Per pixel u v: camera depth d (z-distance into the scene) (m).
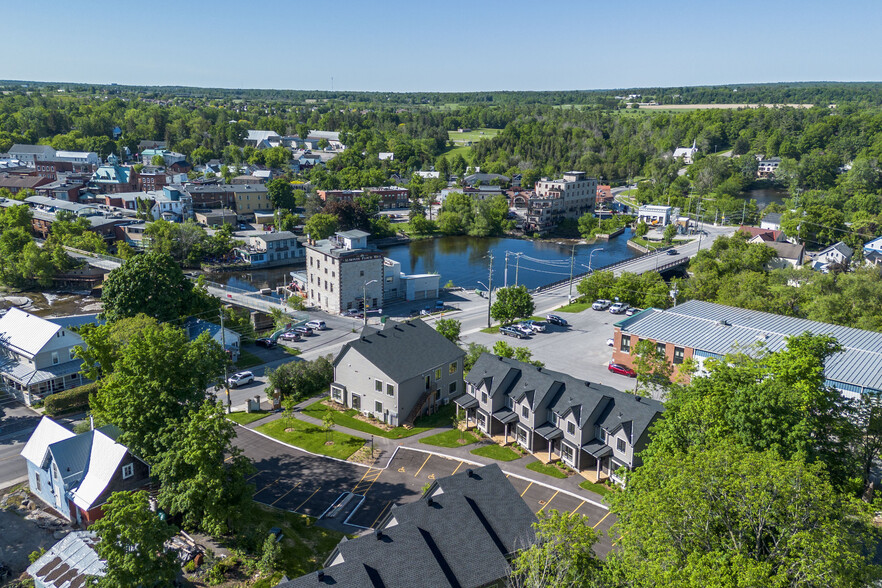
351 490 57.91
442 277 159.88
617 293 123.31
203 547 49.06
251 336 103.88
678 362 81.44
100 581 38.88
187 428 49.22
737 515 35.38
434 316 118.50
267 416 73.94
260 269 168.88
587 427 60.56
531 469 61.78
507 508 46.00
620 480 58.00
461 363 79.38
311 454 64.69
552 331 107.12
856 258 152.12
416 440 67.94
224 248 170.50
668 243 190.62
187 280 99.81
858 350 75.50
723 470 35.72
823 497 33.31
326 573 37.88
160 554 41.16
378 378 71.69
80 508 52.09
